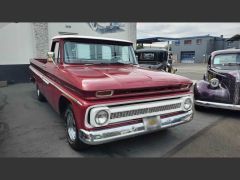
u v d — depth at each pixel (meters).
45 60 6.50
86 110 2.74
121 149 3.56
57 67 3.98
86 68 3.82
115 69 3.88
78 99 2.89
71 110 3.37
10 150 3.49
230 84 5.11
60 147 3.60
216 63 6.39
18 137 4.01
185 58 49.72
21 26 10.00
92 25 12.13
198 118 5.29
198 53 47.16
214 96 5.31
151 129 3.16
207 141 3.91
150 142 3.84
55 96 3.95
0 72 9.80
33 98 7.22
